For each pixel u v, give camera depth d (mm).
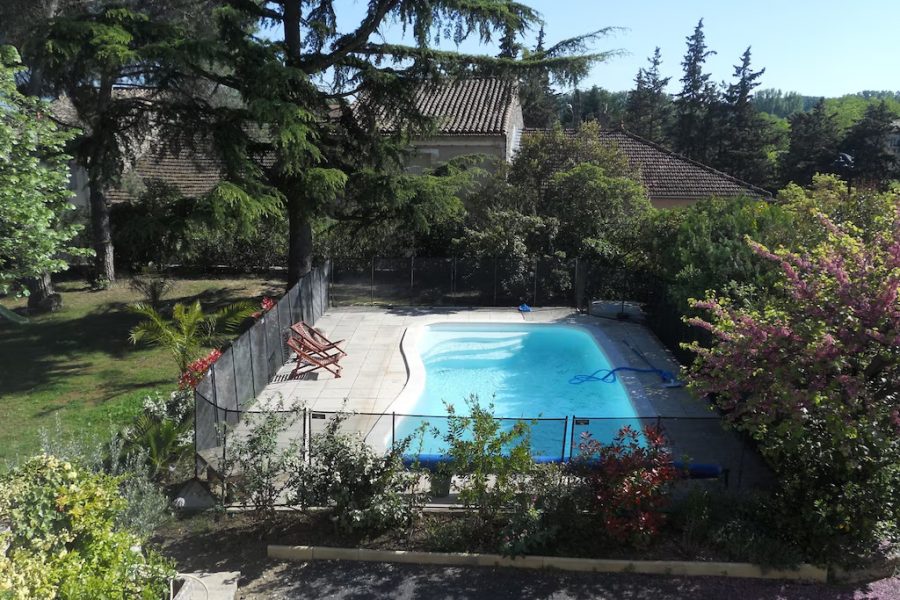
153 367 15031
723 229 15641
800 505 7676
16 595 4520
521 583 7270
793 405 6824
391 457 8234
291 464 8180
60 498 5766
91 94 17406
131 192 24844
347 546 7852
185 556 7723
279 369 14805
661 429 8773
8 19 16344
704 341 13773
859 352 7051
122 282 23844
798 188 19516
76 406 12523
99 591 5004
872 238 8352
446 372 16406
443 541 7746
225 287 23656
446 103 27828
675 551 7691
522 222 21781
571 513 7832
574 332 18953
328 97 18578
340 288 21516
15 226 11070
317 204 17406
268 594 7047
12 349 16422
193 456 9820
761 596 7039
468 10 16828
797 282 7387
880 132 52438
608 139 30875
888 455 7309
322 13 18250
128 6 17484
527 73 17922
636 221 21594
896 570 7367
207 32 19031
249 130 21625
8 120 10914
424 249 23906
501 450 8414
